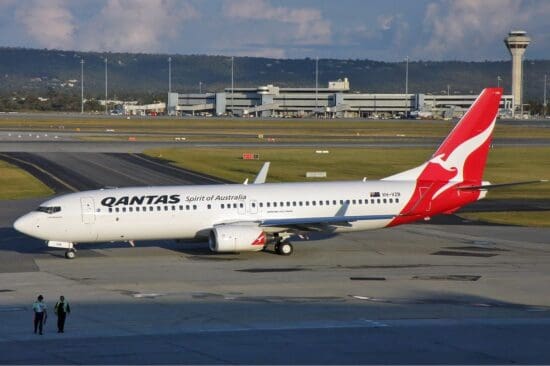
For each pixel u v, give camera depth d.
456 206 134.38
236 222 126.25
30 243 137.50
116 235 124.06
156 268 116.25
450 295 99.00
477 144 135.38
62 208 121.62
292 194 129.50
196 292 100.12
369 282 106.75
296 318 86.88
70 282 106.38
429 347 75.56
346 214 130.12
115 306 92.50
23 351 74.25
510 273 112.88
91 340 78.06
